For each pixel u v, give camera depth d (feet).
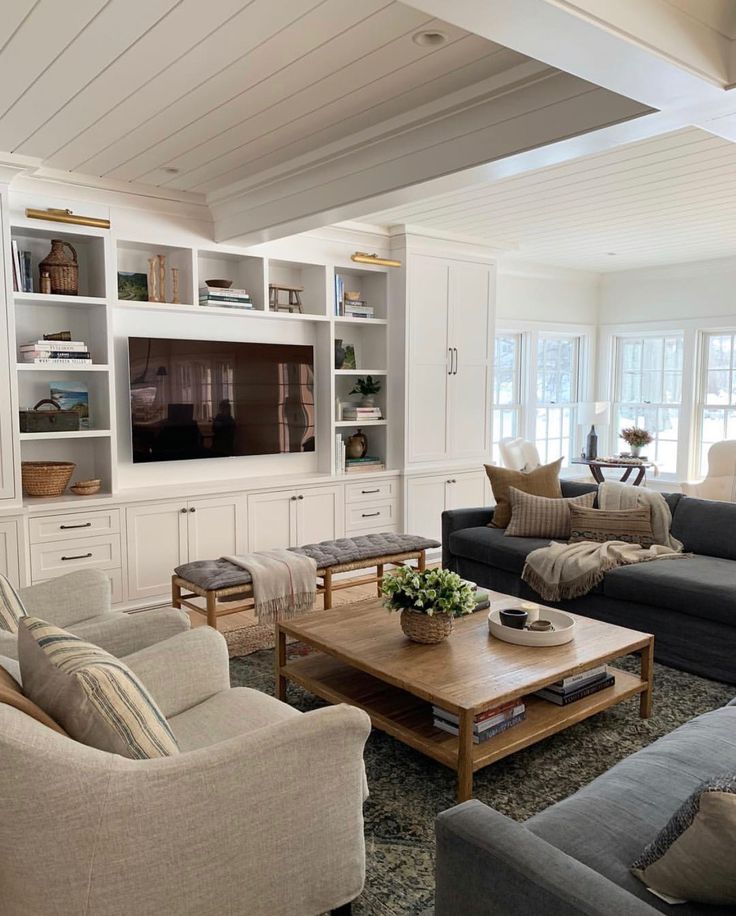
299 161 12.05
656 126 8.40
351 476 17.20
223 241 14.74
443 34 7.81
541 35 6.38
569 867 3.78
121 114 10.06
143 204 13.98
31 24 7.53
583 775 8.16
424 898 6.24
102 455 14.43
